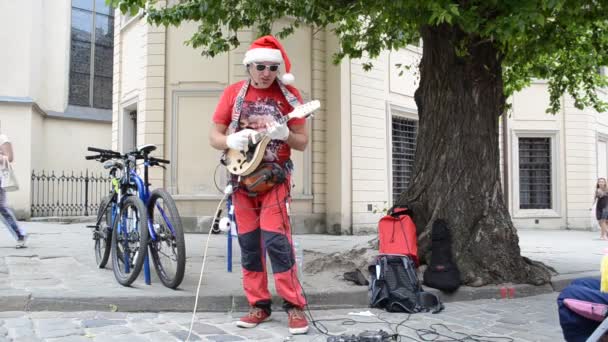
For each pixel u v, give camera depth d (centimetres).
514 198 1689
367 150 1204
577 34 723
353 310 483
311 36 1149
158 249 498
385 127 1259
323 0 643
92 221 1432
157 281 519
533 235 1402
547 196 1734
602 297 268
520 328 428
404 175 1358
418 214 604
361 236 1103
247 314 446
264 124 390
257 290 408
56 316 421
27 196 1430
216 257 700
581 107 891
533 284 578
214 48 697
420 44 1379
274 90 401
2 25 1448
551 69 854
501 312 486
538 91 1712
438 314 474
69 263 622
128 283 486
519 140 1728
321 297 487
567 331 278
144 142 1070
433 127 615
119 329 390
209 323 418
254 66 383
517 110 1705
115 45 1278
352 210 1154
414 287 490
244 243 404
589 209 1697
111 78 1766
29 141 1446
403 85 1324
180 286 493
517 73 876
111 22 1775
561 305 280
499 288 554
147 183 524
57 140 1591
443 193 592
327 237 1068
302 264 607
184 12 637
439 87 611
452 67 602
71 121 1620
